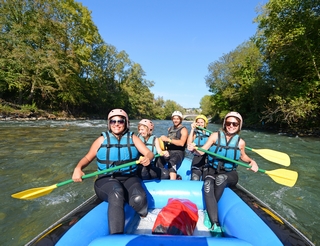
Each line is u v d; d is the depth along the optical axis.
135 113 41.16
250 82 20.58
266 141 9.30
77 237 1.64
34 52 18.59
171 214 1.95
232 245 1.42
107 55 34.97
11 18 18.70
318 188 3.81
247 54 22.39
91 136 9.01
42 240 1.62
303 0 10.16
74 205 3.03
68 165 4.73
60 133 9.67
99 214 1.95
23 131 9.83
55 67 18.92
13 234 2.35
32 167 4.54
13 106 18.16
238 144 2.48
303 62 11.86
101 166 2.25
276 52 11.76
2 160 4.96
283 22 11.05
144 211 2.16
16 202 3.05
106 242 1.45
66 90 22.11
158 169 3.20
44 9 19.45
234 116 2.46
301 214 2.92
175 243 1.43
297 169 4.92
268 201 3.30
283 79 12.07
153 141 3.28
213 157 2.56
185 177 3.65
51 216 2.72
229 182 2.44
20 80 18.08
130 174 2.27
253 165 2.60
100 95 30.20
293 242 1.62
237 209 2.03
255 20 12.66
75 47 22.98
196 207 2.31
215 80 26.67
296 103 10.67
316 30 10.87
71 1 23.14
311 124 12.42
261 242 1.62
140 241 1.45
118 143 2.24
